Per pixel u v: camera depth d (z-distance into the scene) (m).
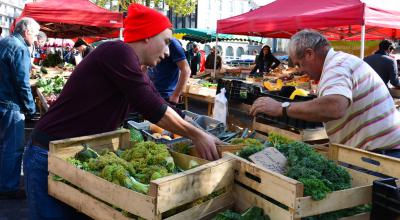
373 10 5.86
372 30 9.52
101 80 2.36
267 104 3.00
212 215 1.97
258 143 2.62
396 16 6.07
